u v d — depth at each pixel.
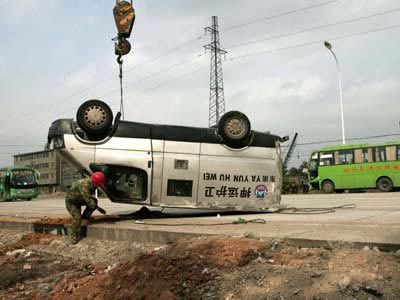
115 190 10.73
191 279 5.60
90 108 10.45
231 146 11.67
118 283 6.23
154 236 8.29
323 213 11.77
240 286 5.23
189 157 11.26
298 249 6.15
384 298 4.34
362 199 19.81
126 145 10.84
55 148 10.77
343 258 5.36
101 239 9.44
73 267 8.30
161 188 11.04
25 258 9.38
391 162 29.69
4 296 7.16
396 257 5.15
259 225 8.60
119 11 11.75
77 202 9.75
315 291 4.72
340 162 31.58
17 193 41.38
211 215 11.95
